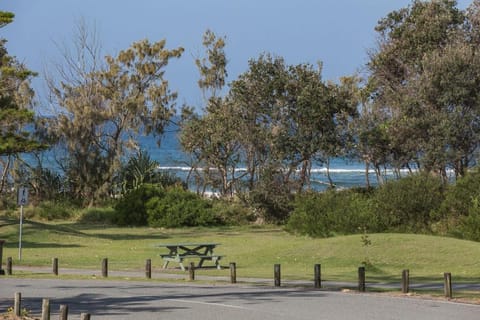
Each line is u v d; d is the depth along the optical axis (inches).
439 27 2434.8
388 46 2527.1
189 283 1014.4
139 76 2910.9
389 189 1729.8
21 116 1579.7
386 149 2354.8
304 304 775.7
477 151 2204.7
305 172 2405.3
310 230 1790.1
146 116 2878.9
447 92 2199.8
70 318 674.2
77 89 2822.3
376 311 720.3
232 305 768.9
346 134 2362.2
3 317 657.0
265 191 2346.2
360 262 1232.2
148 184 2400.3
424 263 1208.8
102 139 2849.4
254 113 2400.3
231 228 2257.6
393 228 1686.8
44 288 938.7
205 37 2979.8
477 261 1197.7
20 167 2741.1
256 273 1162.0
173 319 673.0
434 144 2172.7
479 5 2464.3
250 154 2475.4
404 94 2338.8
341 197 1825.8
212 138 2512.3
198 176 2763.3
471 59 2225.6
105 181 2733.8
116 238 1895.9
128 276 1108.5
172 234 2052.2
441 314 699.4
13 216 2353.6
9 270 1123.9
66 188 2765.7
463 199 1659.7
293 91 2363.4
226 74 2989.7
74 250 1571.1
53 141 2723.9
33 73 1686.8
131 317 685.3
